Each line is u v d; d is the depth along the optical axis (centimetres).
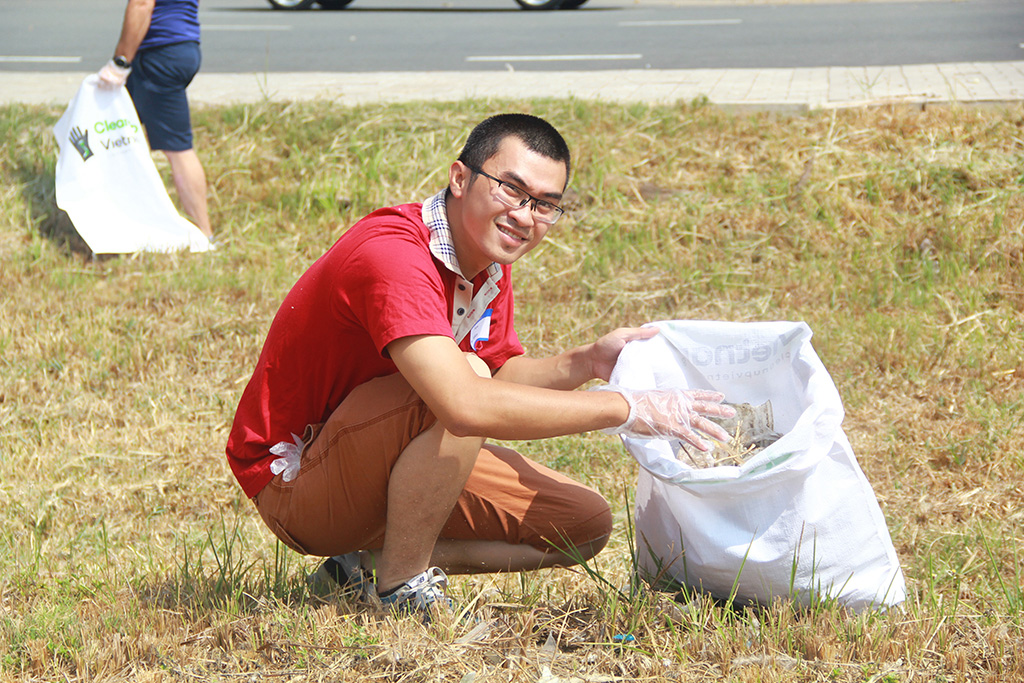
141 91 580
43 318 511
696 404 223
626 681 217
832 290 507
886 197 568
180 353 477
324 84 834
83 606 270
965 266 513
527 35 1185
